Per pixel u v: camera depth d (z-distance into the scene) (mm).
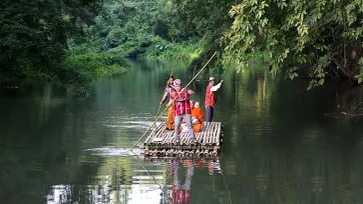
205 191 10820
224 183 11352
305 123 18797
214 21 29375
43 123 18859
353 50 25172
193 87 32938
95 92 29734
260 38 13922
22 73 32438
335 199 10305
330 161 13242
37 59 28016
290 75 15680
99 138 16141
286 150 14445
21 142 15562
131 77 40781
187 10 31047
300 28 13016
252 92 29312
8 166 12789
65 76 27953
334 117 20141
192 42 69875
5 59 29078
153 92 29906
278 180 11609
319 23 14172
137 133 16906
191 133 13930
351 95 26578
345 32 14625
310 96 26750
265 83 34281
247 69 46938
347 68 26266
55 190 10906
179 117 13820
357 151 14297
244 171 12273
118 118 20094
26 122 19031
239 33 13562
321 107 22812
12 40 26453
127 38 74750
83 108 22953
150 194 10594
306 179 11656
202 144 13742
